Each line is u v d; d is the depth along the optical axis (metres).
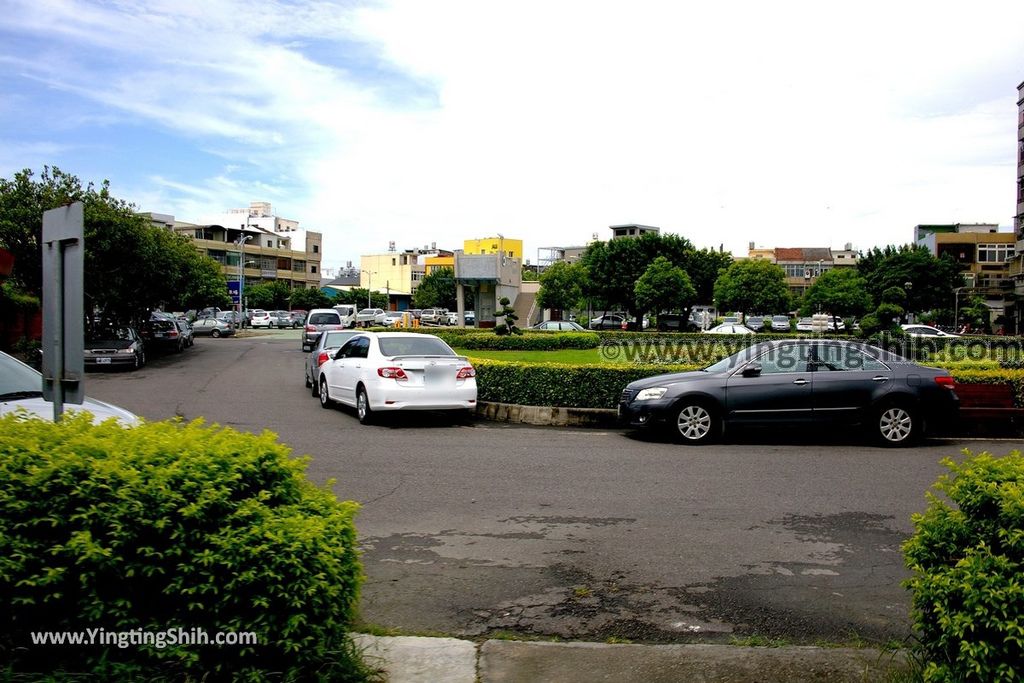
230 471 3.30
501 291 44.38
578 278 51.09
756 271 52.56
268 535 3.08
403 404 11.68
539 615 4.48
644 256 53.16
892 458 9.59
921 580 3.34
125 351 22.84
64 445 3.23
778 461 9.29
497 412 13.12
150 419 12.77
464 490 7.55
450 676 3.61
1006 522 3.16
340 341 16.20
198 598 3.06
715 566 5.35
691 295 47.09
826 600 4.73
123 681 2.99
